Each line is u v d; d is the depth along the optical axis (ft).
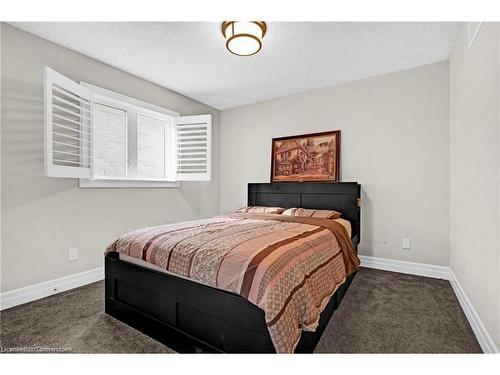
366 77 10.36
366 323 5.91
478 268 5.60
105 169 9.59
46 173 6.75
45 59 7.56
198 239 5.52
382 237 10.11
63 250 7.95
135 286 5.76
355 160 10.68
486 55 5.19
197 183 13.26
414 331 5.60
